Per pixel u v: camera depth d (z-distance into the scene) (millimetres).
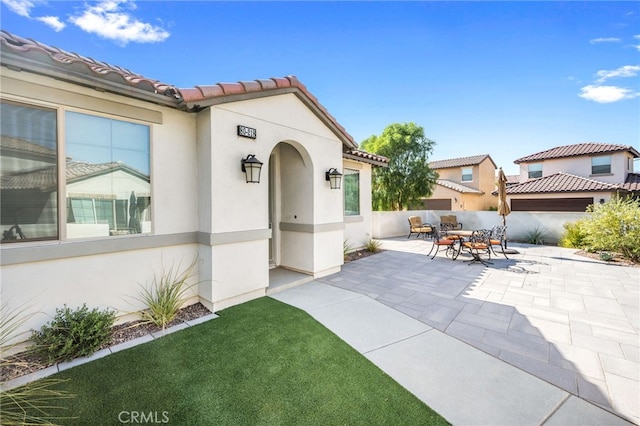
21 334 3311
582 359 3400
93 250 3852
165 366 3217
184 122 4883
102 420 2414
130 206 4324
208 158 4781
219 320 4492
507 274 7348
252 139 5336
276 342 3801
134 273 4336
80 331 3344
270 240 7410
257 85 5242
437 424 2391
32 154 3451
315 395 2758
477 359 3412
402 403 2646
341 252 7652
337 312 4844
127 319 4305
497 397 2732
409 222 14961
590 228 9586
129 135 4293
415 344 3771
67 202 3732
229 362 3316
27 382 2799
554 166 21578
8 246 3281
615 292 5895
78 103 3727
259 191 5465
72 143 3766
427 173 18469
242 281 5254
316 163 6793
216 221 4789
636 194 16797
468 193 23125
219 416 2477
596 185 16781
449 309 4992
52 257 3506
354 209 10453
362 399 2703
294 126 6203
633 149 18969
